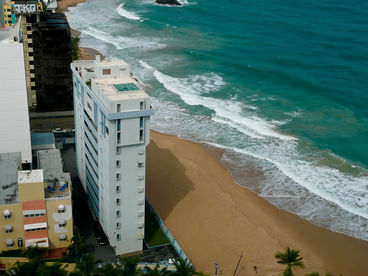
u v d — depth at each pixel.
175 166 104.50
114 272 58.84
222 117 127.94
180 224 85.38
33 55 110.81
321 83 150.25
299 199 95.06
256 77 155.25
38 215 66.44
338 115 129.38
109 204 69.12
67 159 99.94
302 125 124.12
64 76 114.94
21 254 67.62
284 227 86.88
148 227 81.50
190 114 129.62
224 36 199.50
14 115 86.38
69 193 68.25
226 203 92.50
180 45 187.12
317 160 108.50
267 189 98.00
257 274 75.25
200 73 157.88
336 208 92.56
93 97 68.06
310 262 78.75
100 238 76.31
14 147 89.44
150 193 93.94
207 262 76.75
